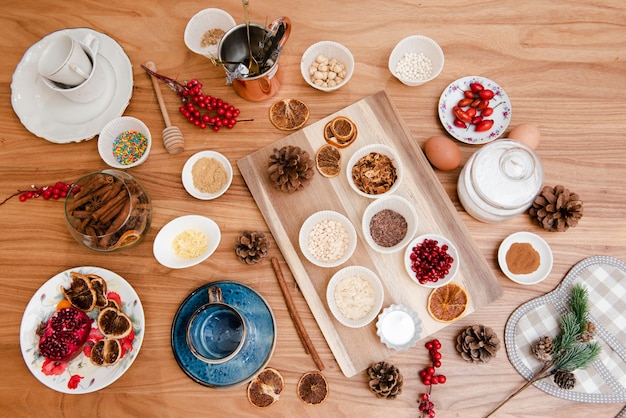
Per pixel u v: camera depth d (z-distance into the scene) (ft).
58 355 2.46
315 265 2.59
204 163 2.70
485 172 2.50
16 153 2.79
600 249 2.60
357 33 2.89
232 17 2.84
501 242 2.63
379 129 2.75
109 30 2.93
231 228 2.67
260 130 2.79
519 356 2.48
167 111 2.81
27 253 2.68
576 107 2.77
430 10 2.91
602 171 2.69
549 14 2.90
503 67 2.83
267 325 2.51
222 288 2.54
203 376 2.46
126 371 2.52
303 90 2.83
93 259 2.66
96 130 2.77
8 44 2.93
